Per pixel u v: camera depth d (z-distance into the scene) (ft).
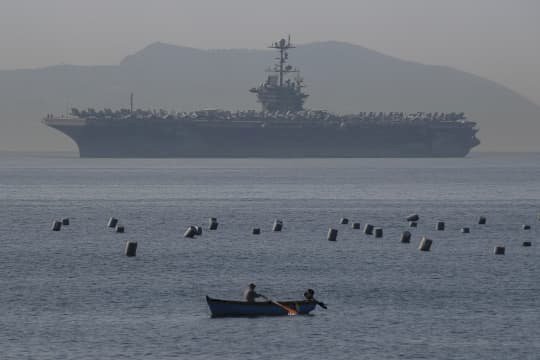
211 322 622.54
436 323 623.77
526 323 623.77
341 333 594.24
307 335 589.32
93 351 550.36
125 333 592.19
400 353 549.54
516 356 545.44
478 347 563.07
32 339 577.84
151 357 539.70
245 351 553.23
